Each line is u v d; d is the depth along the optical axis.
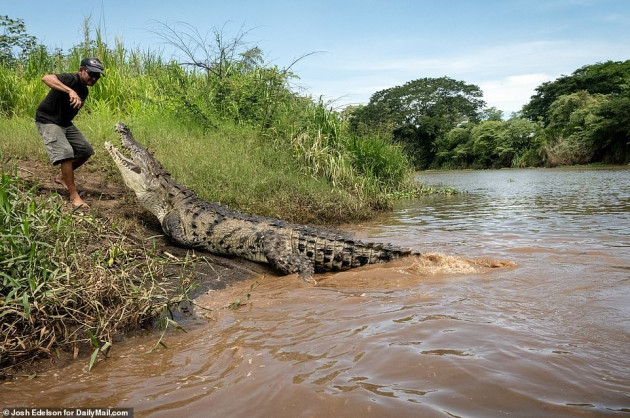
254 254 5.62
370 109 55.25
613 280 4.34
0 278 3.34
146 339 3.47
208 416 2.31
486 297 3.97
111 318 3.46
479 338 3.04
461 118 64.50
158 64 13.88
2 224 3.68
